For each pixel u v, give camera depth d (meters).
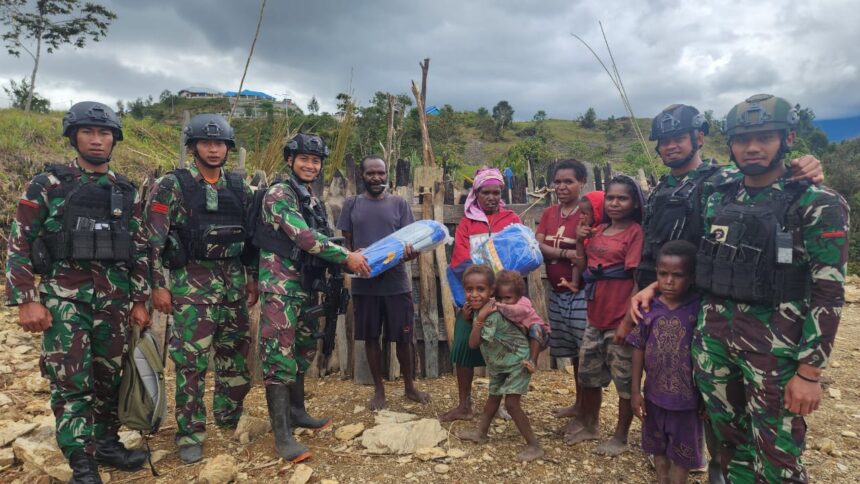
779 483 2.13
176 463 3.15
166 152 15.56
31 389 4.28
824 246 1.94
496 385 3.20
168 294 3.17
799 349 2.01
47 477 2.92
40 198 2.65
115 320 2.89
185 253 3.17
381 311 3.89
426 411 3.91
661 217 2.70
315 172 3.39
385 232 3.93
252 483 2.87
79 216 2.70
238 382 3.55
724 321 2.24
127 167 12.27
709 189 2.48
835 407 3.91
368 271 3.31
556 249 3.50
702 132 2.69
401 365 4.08
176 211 3.15
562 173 3.54
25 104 29.73
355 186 5.16
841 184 51.88
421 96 5.34
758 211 2.10
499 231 3.67
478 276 3.10
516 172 17.05
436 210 5.08
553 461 3.07
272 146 6.77
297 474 2.89
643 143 5.02
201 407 3.25
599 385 3.23
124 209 2.86
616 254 3.03
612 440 3.17
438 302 5.14
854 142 73.81
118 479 2.98
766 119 2.00
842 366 4.84
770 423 2.11
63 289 2.70
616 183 3.02
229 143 3.28
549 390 4.36
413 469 2.99
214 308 3.26
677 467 2.58
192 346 3.18
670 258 2.45
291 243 3.22
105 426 3.08
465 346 3.53
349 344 4.97
